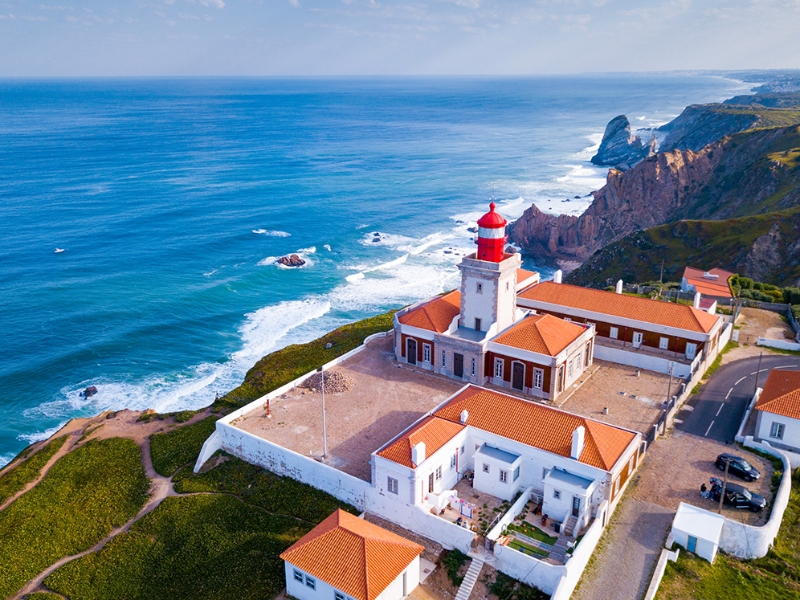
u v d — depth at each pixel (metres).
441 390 58.06
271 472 50.00
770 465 45.81
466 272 59.34
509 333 57.94
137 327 93.94
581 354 59.25
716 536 37.56
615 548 38.84
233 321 97.06
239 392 65.81
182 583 40.84
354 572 35.53
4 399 76.25
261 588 39.09
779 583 36.31
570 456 41.72
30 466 56.72
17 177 197.00
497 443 45.16
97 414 72.94
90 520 48.34
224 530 44.66
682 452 47.91
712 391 57.41
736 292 80.38
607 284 110.44
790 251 101.62
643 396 55.97
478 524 41.41
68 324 94.75
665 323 63.09
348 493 45.31
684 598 35.06
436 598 37.00
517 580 37.28
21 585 42.69
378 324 80.19
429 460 42.16
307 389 59.09
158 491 50.44
